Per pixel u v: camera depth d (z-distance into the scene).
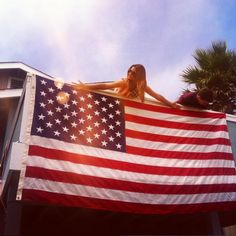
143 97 5.82
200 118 6.50
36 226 7.61
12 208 4.53
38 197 4.24
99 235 7.98
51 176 4.45
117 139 5.35
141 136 5.63
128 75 5.98
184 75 12.36
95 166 4.87
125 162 5.18
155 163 5.43
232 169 6.16
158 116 6.05
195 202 5.40
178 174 5.52
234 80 11.39
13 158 4.49
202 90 6.57
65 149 4.75
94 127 5.25
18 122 5.44
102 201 4.68
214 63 11.82
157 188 5.20
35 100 4.93
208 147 6.16
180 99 6.73
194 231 7.75
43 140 4.66
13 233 4.36
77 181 4.61
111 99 5.75
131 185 5.01
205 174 5.77
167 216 7.22
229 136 7.25
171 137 5.91
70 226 7.90
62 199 4.40
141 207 4.93
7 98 11.34
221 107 11.48
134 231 8.16
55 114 4.98
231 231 9.49
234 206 5.75
